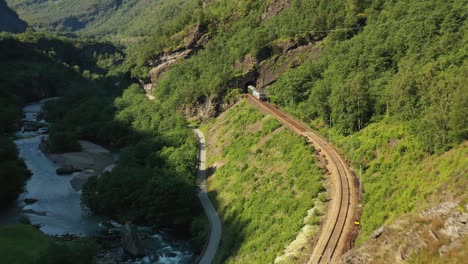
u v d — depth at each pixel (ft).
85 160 398.21
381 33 305.12
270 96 369.71
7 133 488.02
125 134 454.40
